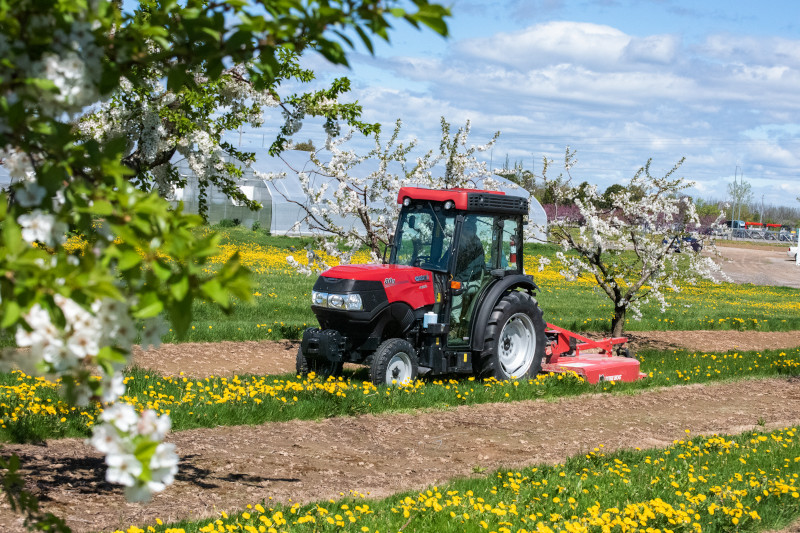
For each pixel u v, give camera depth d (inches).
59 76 69.8
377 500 223.9
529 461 284.7
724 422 375.9
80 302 65.0
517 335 438.6
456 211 403.5
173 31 80.3
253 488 231.0
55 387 312.2
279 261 1193.4
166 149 263.7
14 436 259.0
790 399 445.1
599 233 565.3
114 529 188.2
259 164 1688.0
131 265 68.1
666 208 569.3
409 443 301.4
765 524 224.5
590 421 360.2
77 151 73.4
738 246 2903.5
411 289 392.8
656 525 213.9
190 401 323.9
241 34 77.3
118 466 69.2
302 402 335.3
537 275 1368.1
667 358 557.9
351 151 495.8
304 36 79.4
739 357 579.5
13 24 70.7
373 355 379.9
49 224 69.8
